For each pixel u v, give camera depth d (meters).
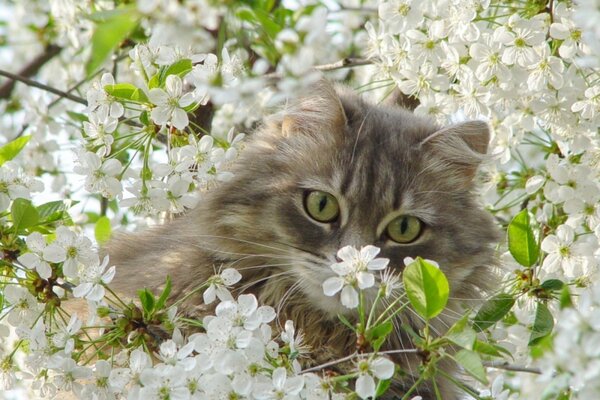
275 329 6.99
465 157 7.38
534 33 7.00
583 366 4.27
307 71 5.48
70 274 5.93
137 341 5.84
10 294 6.15
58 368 5.75
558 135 7.56
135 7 4.36
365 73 9.86
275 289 7.22
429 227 7.03
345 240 6.77
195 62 6.52
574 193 7.35
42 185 6.51
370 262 5.35
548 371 4.43
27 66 10.08
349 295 5.35
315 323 7.20
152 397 5.18
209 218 7.18
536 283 6.55
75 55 9.57
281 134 7.42
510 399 5.86
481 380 4.91
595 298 4.64
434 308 5.18
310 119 7.33
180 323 5.98
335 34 9.82
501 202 8.59
